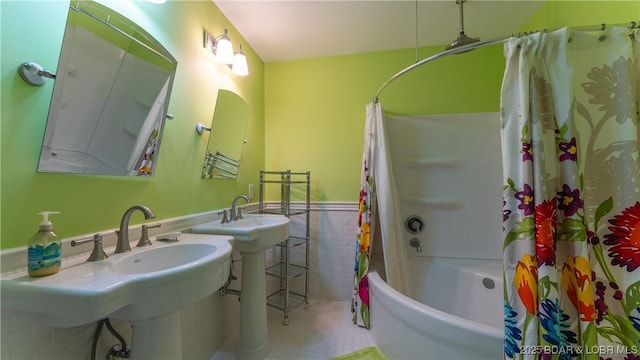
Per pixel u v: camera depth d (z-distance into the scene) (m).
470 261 1.99
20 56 0.73
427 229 2.08
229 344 1.69
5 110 0.71
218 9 1.73
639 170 0.88
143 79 1.10
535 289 0.90
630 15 1.24
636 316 0.85
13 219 0.72
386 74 2.33
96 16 0.89
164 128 1.27
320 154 2.42
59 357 0.80
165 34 1.27
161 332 0.87
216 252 0.97
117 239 0.99
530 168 0.92
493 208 1.99
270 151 2.50
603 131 0.92
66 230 0.86
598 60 0.93
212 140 1.64
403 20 1.90
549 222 0.90
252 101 2.25
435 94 2.25
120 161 1.03
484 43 1.09
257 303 1.57
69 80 0.83
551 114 0.94
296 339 1.75
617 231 0.89
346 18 1.87
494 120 2.00
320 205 2.41
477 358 1.07
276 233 1.54
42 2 0.79
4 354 0.68
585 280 0.86
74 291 0.62
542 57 0.96
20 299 0.66
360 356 1.56
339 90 2.39
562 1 1.61
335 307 2.21
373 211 1.97
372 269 1.95
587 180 0.93
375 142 1.92
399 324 1.41
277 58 2.44
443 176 2.07
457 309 1.85
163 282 0.75
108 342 0.95
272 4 1.71
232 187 1.92
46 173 0.80
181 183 1.39
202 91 1.56
